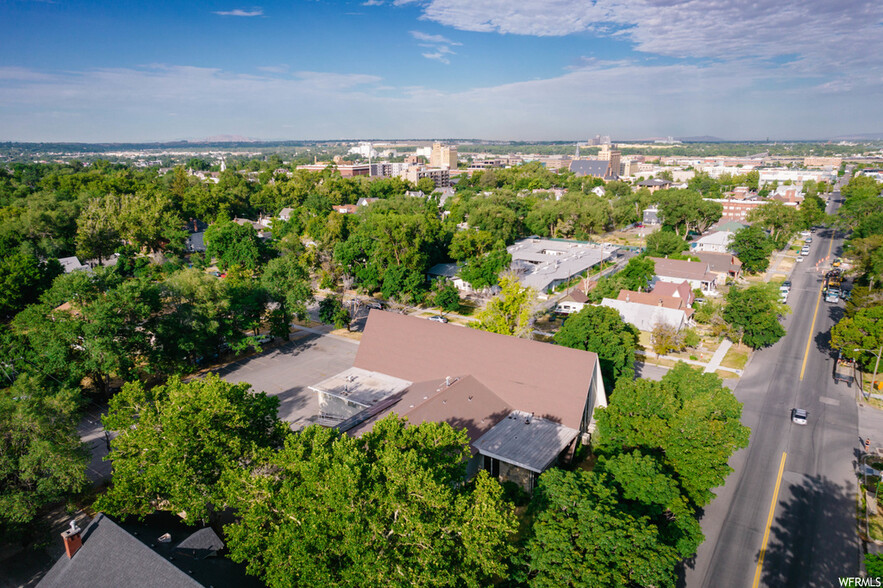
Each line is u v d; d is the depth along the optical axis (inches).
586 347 2159.2
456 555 949.2
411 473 952.9
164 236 4840.1
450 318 3309.5
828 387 2320.4
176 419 1181.7
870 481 1647.4
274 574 927.0
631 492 1219.2
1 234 3922.2
